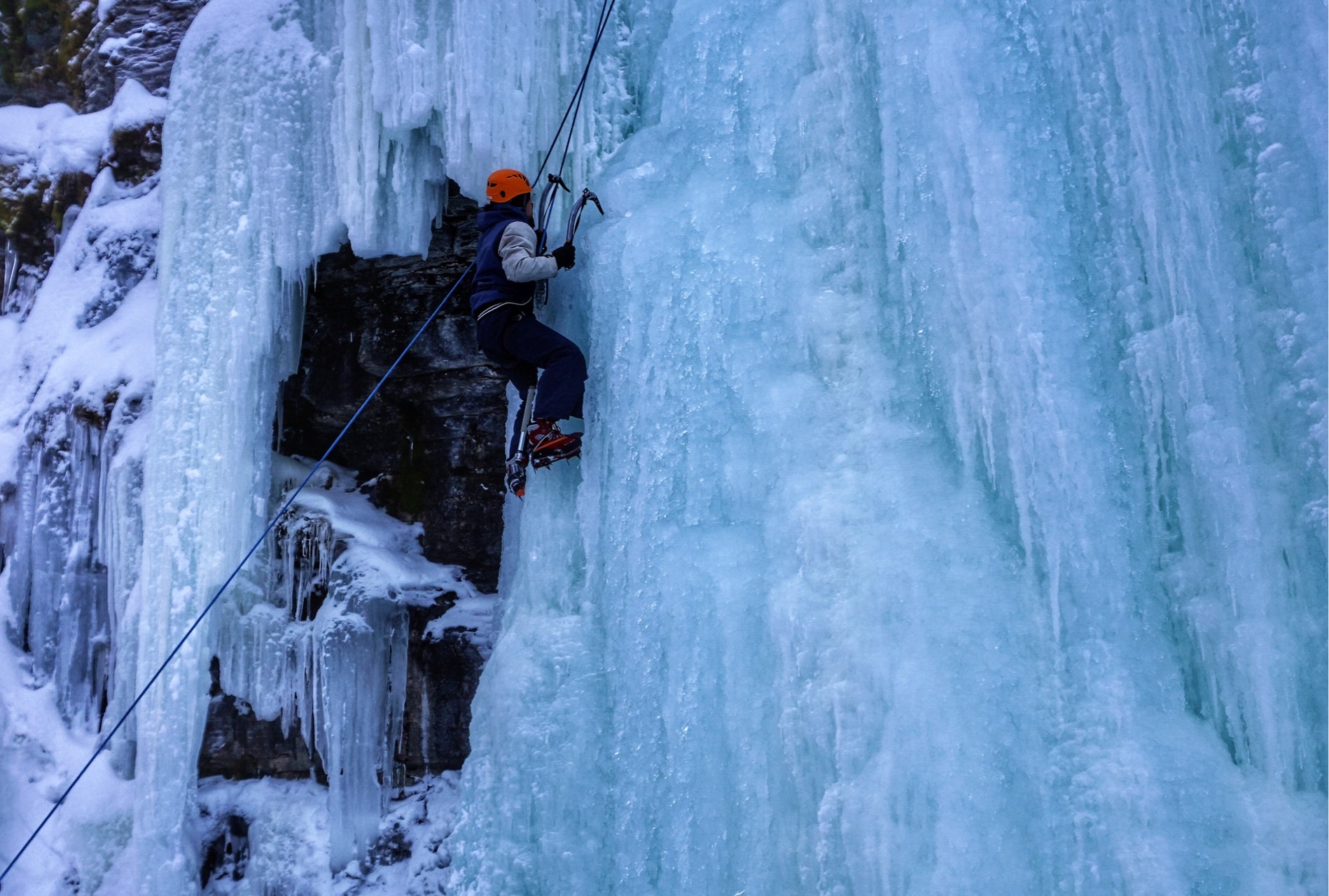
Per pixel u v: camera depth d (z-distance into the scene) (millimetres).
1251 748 2990
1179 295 3289
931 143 3785
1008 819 3068
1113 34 3541
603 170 4754
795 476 3836
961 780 3109
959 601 3363
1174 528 3277
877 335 3891
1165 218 3354
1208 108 3371
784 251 4141
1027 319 3436
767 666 3654
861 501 3619
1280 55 3275
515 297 4125
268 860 5219
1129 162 3465
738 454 3973
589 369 4367
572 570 4352
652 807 3760
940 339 3701
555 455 4004
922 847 3104
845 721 3324
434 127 4949
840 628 3457
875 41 4090
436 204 5285
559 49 4809
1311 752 2916
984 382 3516
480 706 4379
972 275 3592
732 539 3885
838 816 3258
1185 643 3180
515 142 4617
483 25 4582
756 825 3494
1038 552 3357
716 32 4656
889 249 3893
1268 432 3141
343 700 5137
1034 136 3625
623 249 4312
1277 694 2945
